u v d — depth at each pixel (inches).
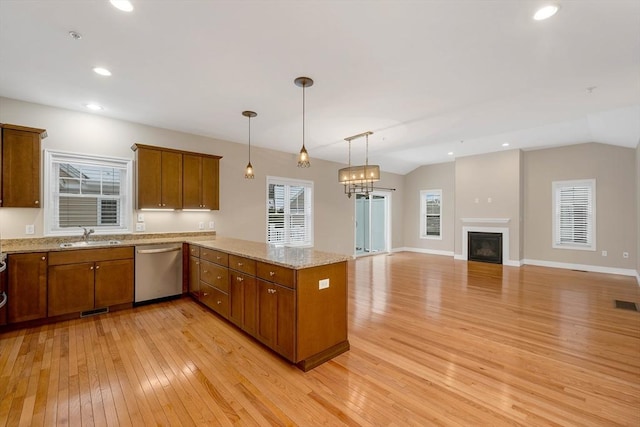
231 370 92.4
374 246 350.0
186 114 155.4
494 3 73.9
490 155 286.5
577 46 93.6
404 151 282.8
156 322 130.8
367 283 204.8
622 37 88.4
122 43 91.0
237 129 182.7
